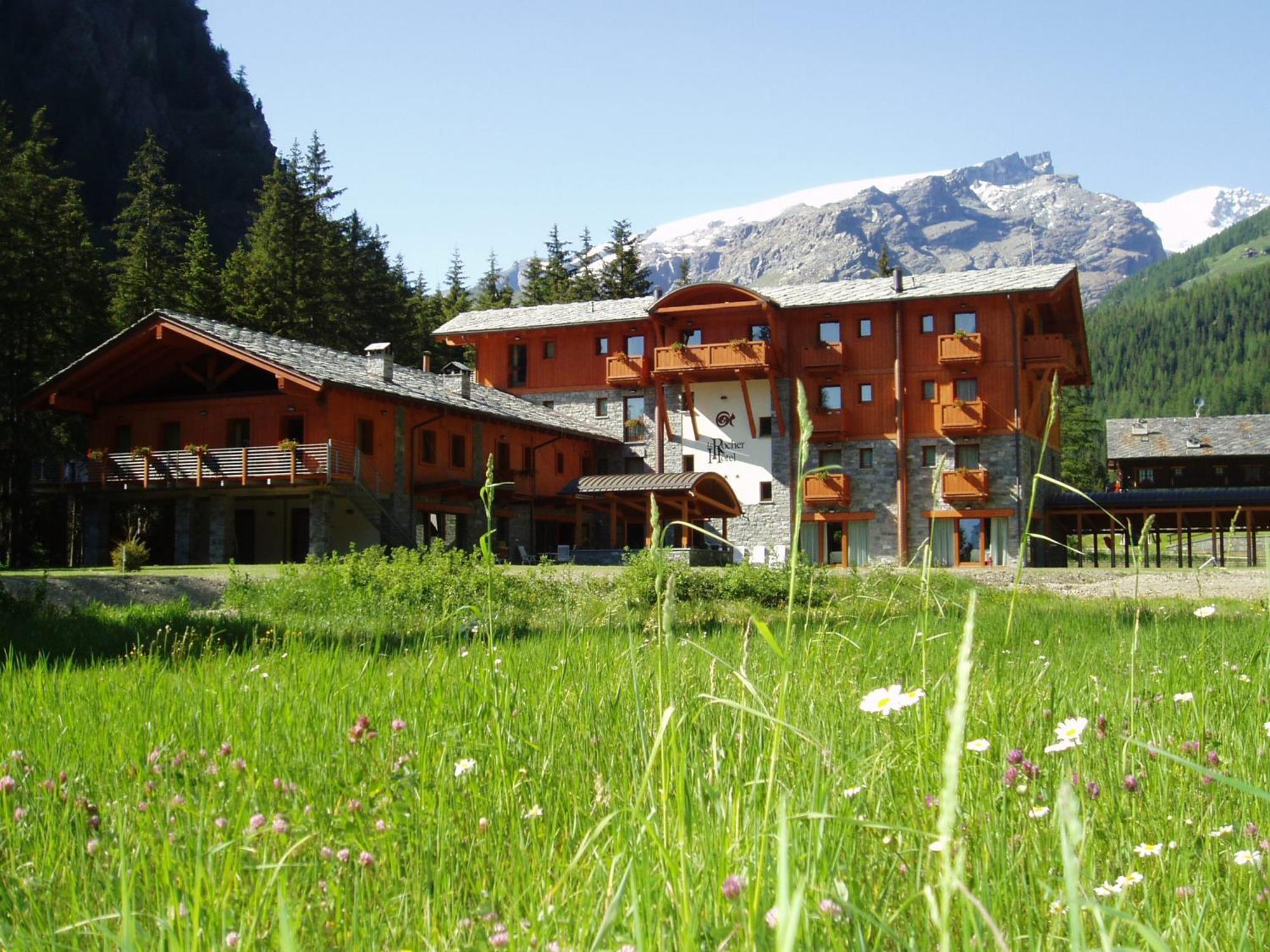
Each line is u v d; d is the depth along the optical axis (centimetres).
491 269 8194
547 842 281
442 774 338
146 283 4903
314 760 386
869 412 4000
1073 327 4216
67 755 420
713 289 4056
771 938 177
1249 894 245
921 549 343
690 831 225
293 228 5403
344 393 3125
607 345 4422
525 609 1576
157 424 3316
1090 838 273
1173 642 838
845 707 413
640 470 4325
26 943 224
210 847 275
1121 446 5484
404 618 1484
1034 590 2205
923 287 4006
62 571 2605
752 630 1019
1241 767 352
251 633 1172
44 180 4138
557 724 423
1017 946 212
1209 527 4122
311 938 227
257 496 3288
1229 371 19988
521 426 3850
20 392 3894
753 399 4156
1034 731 396
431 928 224
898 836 254
